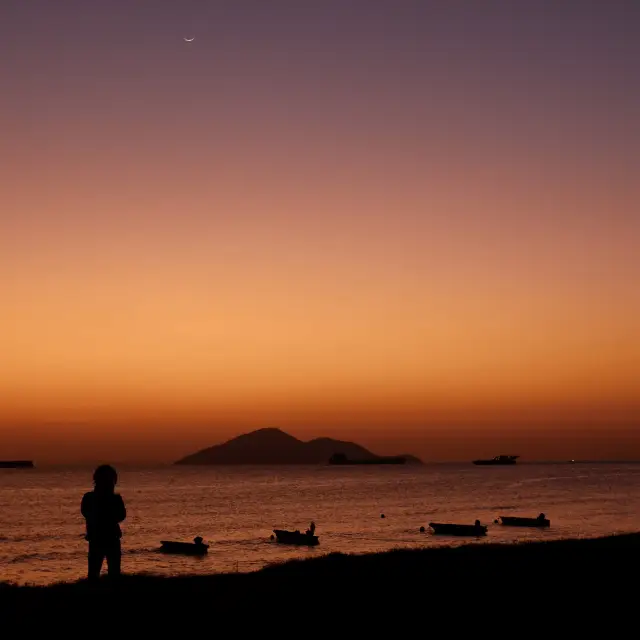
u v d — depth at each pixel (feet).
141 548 259.80
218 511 448.65
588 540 118.62
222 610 55.62
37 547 264.11
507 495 610.65
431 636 50.80
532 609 59.62
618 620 56.95
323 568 79.10
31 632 48.88
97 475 58.75
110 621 51.70
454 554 93.40
